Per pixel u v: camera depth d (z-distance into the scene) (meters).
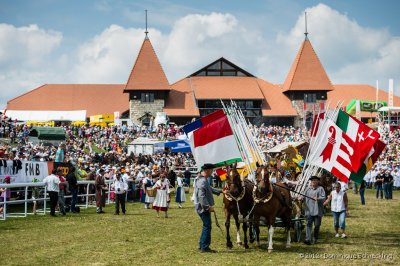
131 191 31.98
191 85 99.50
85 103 111.12
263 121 95.69
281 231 18.17
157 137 70.00
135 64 96.81
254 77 103.06
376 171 46.31
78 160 33.28
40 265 11.96
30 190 23.23
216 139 15.80
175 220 21.00
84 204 27.66
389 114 77.31
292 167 22.36
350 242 15.90
